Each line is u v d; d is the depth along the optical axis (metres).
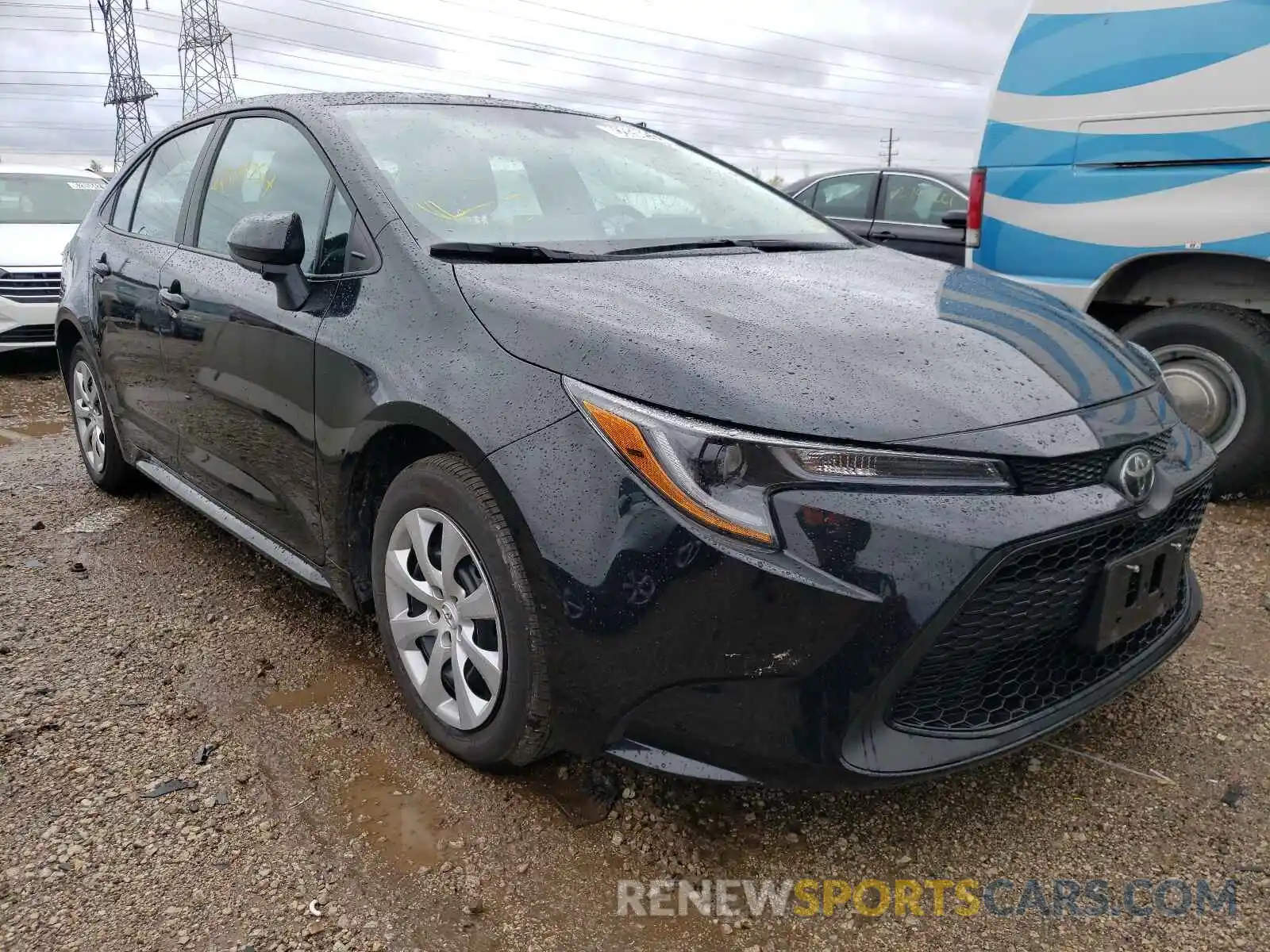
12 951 1.77
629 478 1.82
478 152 2.87
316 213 2.68
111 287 3.65
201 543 3.74
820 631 1.72
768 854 2.06
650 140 3.48
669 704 1.83
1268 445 3.86
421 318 2.25
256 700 2.62
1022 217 4.26
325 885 1.94
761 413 1.78
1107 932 1.84
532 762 2.17
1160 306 4.17
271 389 2.65
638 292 2.21
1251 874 1.98
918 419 1.81
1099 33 3.94
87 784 2.25
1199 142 3.72
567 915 1.88
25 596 3.26
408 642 2.38
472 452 2.00
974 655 1.86
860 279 2.55
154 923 1.84
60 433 5.63
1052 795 2.25
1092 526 1.86
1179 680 2.73
